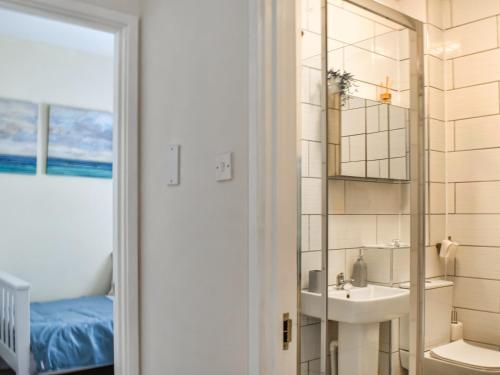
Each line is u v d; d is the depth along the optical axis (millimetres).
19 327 2934
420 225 1966
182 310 1649
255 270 1298
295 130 1358
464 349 2541
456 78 2822
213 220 1503
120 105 1955
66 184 4238
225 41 1472
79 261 4301
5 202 3916
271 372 1288
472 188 2736
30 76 4047
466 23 2787
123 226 1922
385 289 1958
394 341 1968
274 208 1315
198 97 1595
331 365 1783
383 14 1949
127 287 1894
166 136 1771
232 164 1424
